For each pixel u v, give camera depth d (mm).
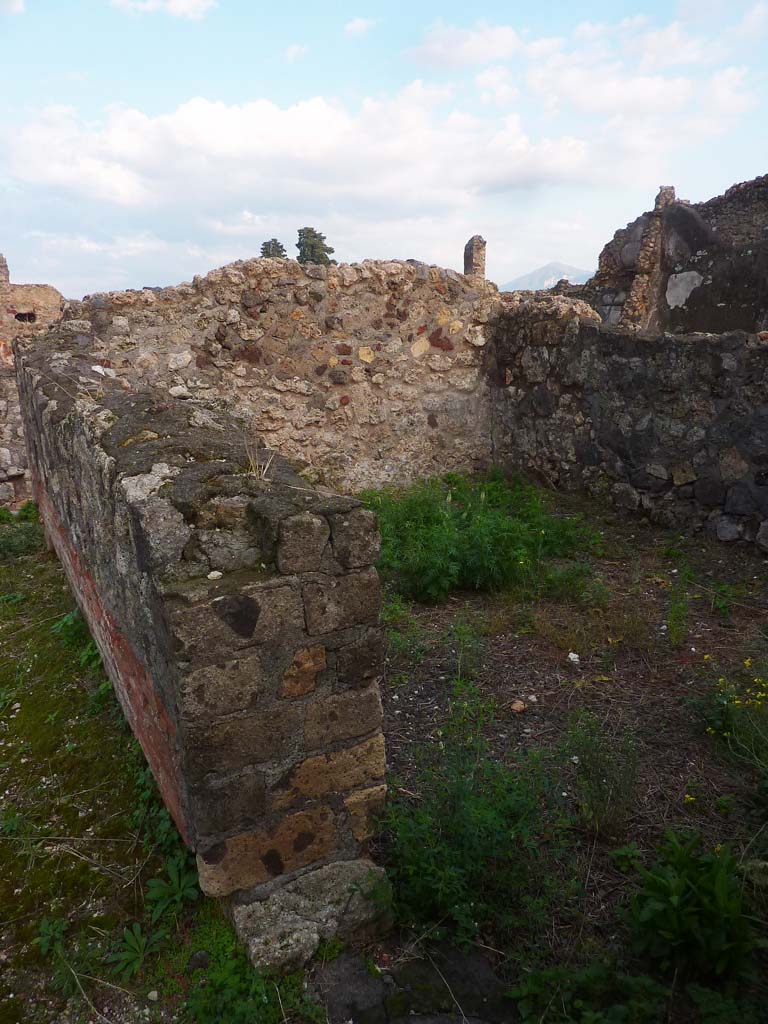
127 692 3100
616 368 6000
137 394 3342
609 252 11102
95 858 2611
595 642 3932
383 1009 1923
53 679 3977
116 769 3113
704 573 4883
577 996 1933
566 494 6605
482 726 3203
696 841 2279
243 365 6551
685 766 2896
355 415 7023
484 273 18828
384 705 3398
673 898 2000
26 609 5109
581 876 2369
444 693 3480
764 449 5008
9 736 3490
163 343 6277
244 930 2070
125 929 2225
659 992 1888
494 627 4094
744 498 5188
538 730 3170
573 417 6523
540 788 2650
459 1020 1900
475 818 2281
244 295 6465
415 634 4047
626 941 2131
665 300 10539
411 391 7195
